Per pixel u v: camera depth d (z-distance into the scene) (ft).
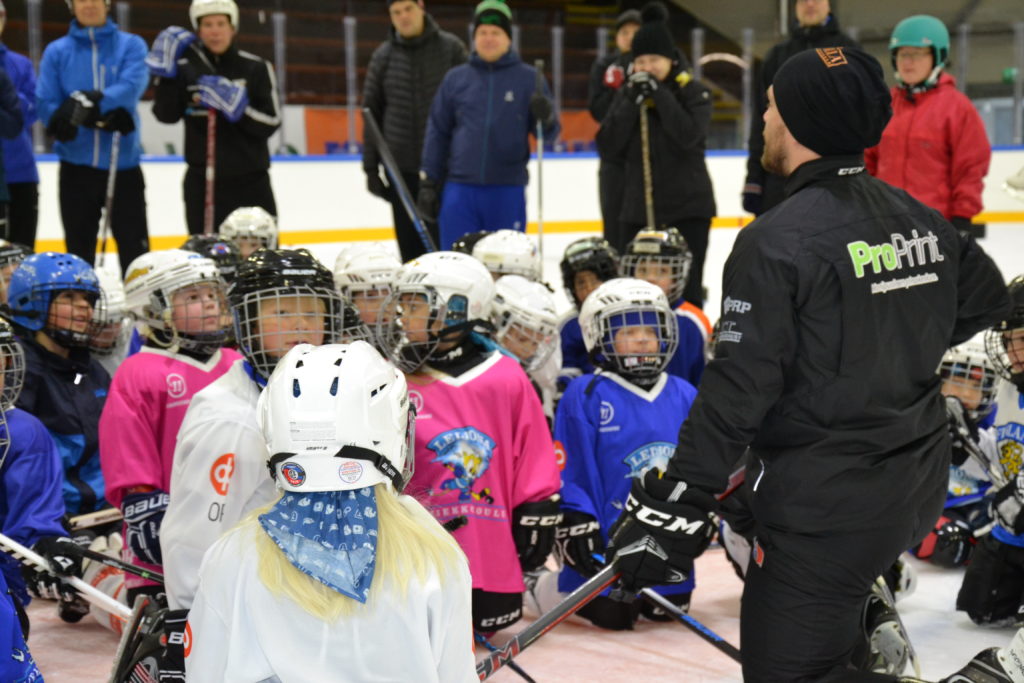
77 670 9.96
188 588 7.76
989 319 8.33
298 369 5.77
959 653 10.38
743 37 41.98
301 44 38.70
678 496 7.25
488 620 10.00
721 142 43.73
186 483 7.79
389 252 13.50
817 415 7.21
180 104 23.34
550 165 41.73
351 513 5.54
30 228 24.27
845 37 20.47
